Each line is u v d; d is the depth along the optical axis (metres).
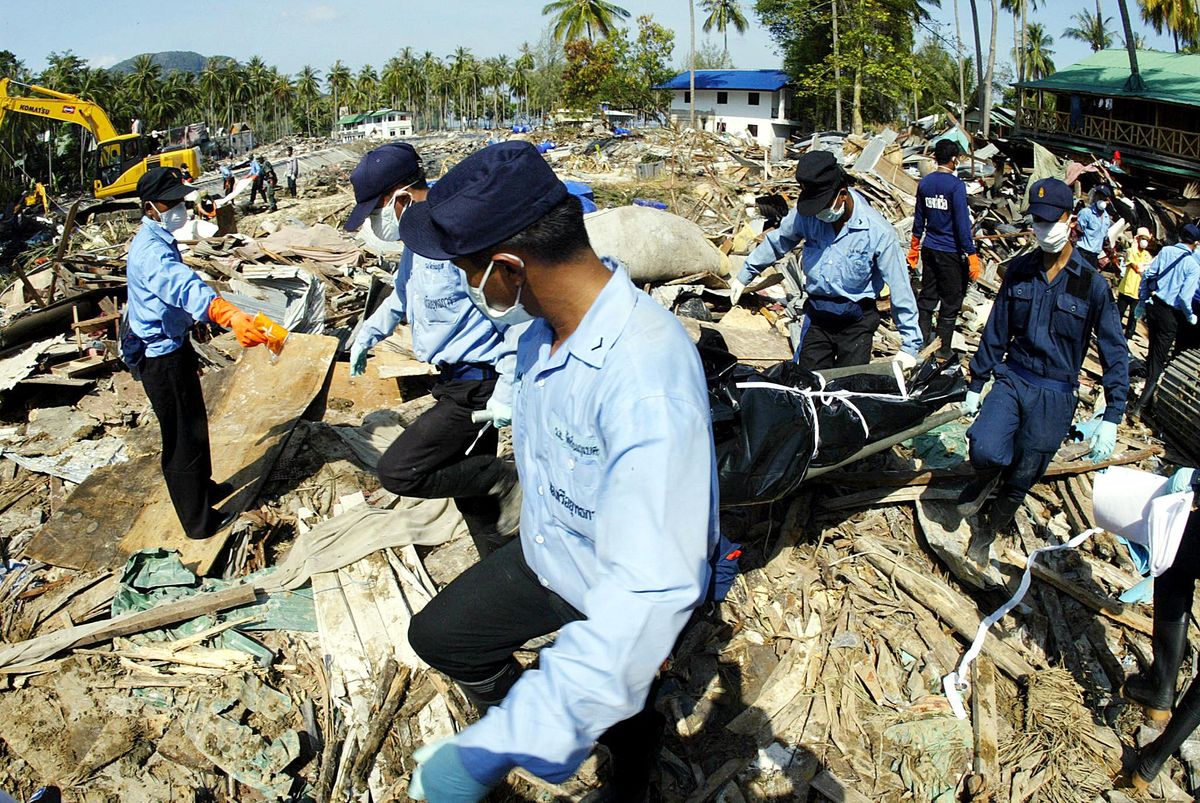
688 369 1.59
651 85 50.94
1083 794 3.15
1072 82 24.33
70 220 9.33
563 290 1.65
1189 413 5.70
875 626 3.84
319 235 10.64
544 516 1.95
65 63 75.44
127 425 5.70
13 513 4.62
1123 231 11.76
